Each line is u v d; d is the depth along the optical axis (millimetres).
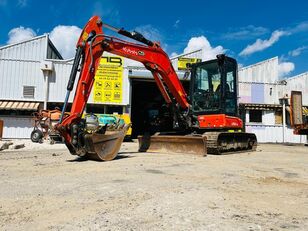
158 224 3520
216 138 11445
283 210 4312
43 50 26906
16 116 21609
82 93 9258
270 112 27391
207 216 3846
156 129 15430
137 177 6441
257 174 7453
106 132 9789
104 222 3576
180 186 5617
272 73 30875
